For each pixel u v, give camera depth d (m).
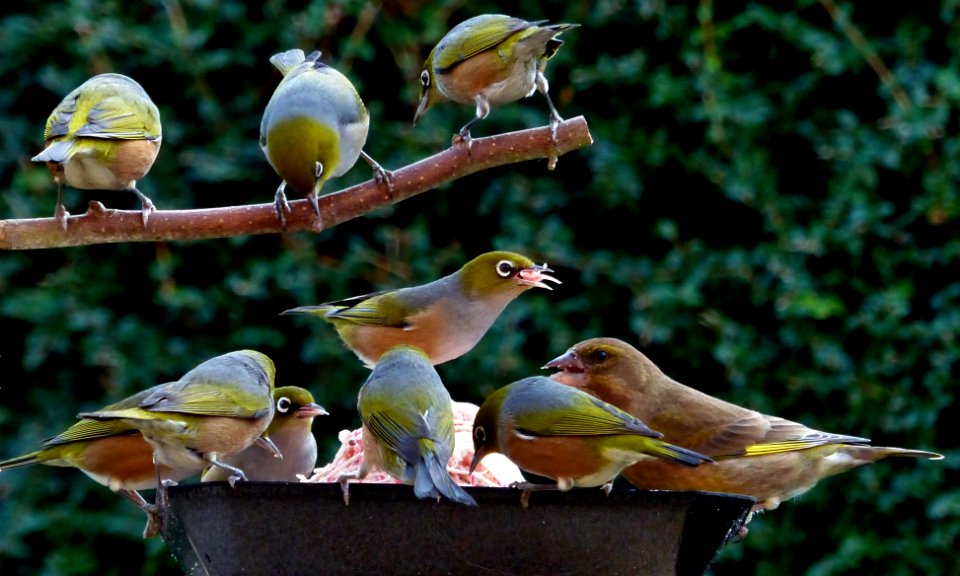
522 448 7.66
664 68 13.89
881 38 13.91
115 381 13.17
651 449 7.42
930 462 13.19
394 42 13.96
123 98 10.19
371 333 9.65
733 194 13.65
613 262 13.76
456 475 8.88
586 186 14.08
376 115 13.94
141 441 8.17
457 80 10.19
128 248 13.64
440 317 9.55
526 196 13.95
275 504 6.96
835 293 13.65
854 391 13.36
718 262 13.62
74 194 13.60
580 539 7.12
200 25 13.78
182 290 13.45
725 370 13.73
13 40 13.48
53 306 13.23
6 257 13.45
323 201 8.78
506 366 13.41
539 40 9.95
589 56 14.14
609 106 14.09
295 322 13.71
